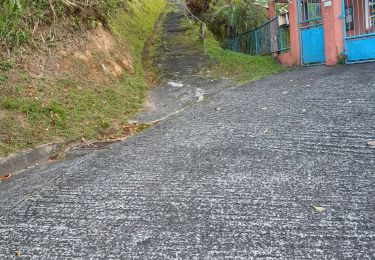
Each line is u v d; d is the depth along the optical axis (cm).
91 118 591
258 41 1305
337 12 920
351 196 296
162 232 270
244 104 633
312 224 263
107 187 356
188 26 1410
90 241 265
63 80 637
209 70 957
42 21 700
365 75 732
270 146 419
